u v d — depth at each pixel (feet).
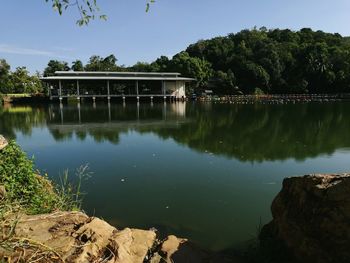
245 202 23.16
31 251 10.21
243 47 231.09
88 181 27.99
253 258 14.43
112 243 12.05
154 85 181.47
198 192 25.16
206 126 64.64
